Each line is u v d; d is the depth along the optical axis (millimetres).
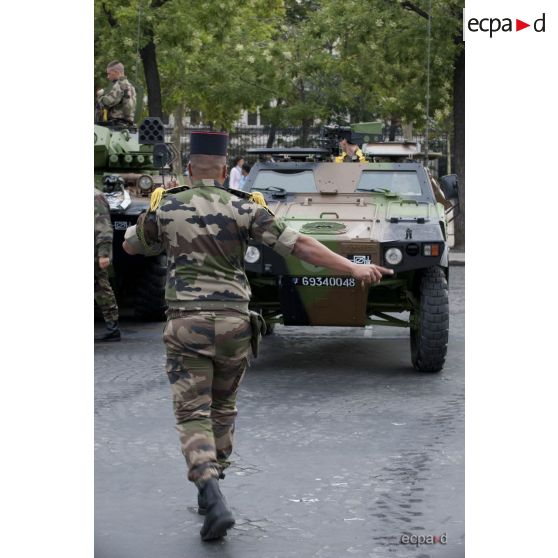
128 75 29828
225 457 7691
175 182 11500
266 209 7441
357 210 13711
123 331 16109
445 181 13375
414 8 28859
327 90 40188
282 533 7219
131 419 10422
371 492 8086
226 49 37188
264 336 15930
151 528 7328
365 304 12555
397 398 11438
